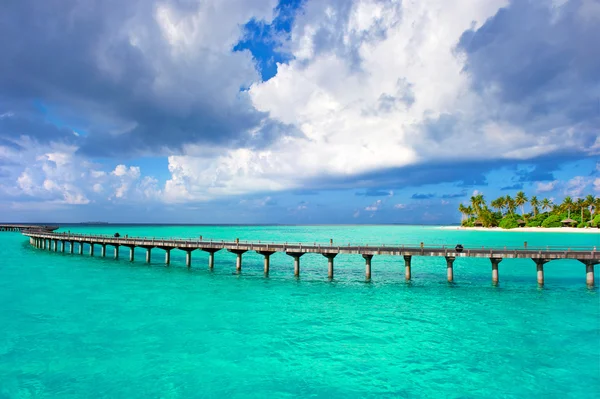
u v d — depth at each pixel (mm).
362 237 136750
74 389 15273
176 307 27703
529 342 20656
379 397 14797
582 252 35250
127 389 15297
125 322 23812
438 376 16562
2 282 37562
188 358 18312
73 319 24359
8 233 138750
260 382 15953
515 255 36125
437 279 40781
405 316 25609
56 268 47719
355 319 24828
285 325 23422
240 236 140750
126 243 54562
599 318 25266
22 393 14922
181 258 61688
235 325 23375
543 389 15453
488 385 15766
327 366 17531
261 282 38406
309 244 46125
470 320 24688
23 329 22281
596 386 15688
